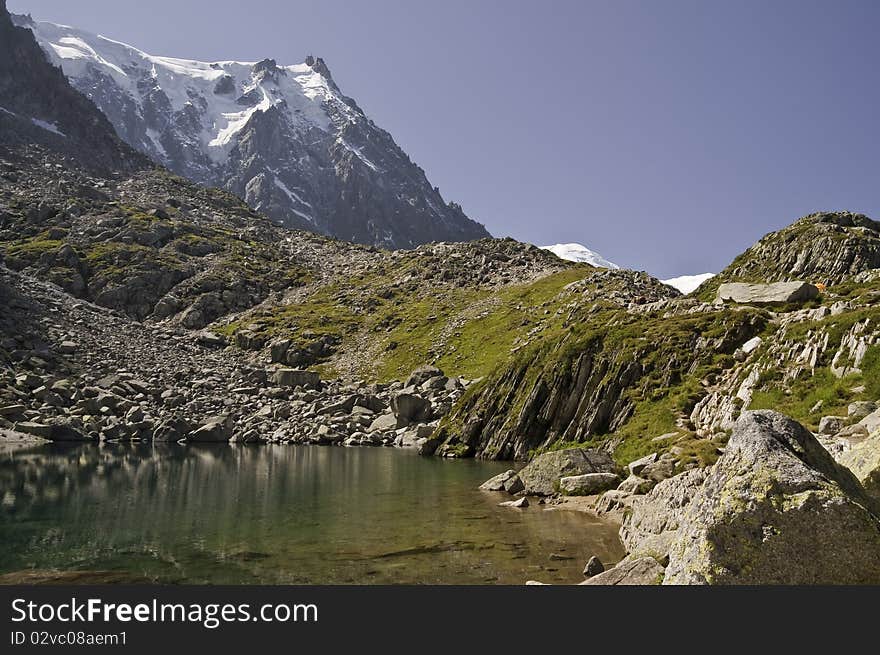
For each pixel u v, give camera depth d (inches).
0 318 3860.7
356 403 3757.4
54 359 3607.3
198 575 813.2
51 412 2972.4
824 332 1549.0
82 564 871.7
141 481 1704.0
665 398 1988.2
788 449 528.1
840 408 1269.7
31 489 1542.8
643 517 929.5
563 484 1477.6
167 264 6771.7
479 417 2598.4
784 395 1492.4
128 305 6146.7
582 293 5226.4
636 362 2158.0
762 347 1827.0
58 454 2303.2
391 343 5191.9
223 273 6845.5
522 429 2397.9
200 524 1154.0
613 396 2143.2
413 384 4077.3
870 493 576.4
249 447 2920.8
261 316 6077.8
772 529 485.1
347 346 5344.5
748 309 2262.6
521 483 1563.7
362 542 1002.7
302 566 855.1
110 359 3897.6
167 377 3882.9
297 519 1202.0
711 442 1347.2
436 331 5280.5
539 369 2532.0
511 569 829.8
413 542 998.4
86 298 6063.0
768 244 4867.1
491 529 1096.2
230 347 5187.0
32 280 4813.0
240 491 1560.0
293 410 3690.9
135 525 1143.6
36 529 1106.1
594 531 1071.6
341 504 1379.2
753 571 481.4
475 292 6289.4
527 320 4916.3
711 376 1959.9
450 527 1117.7
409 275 7037.4
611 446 1895.9
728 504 503.8
